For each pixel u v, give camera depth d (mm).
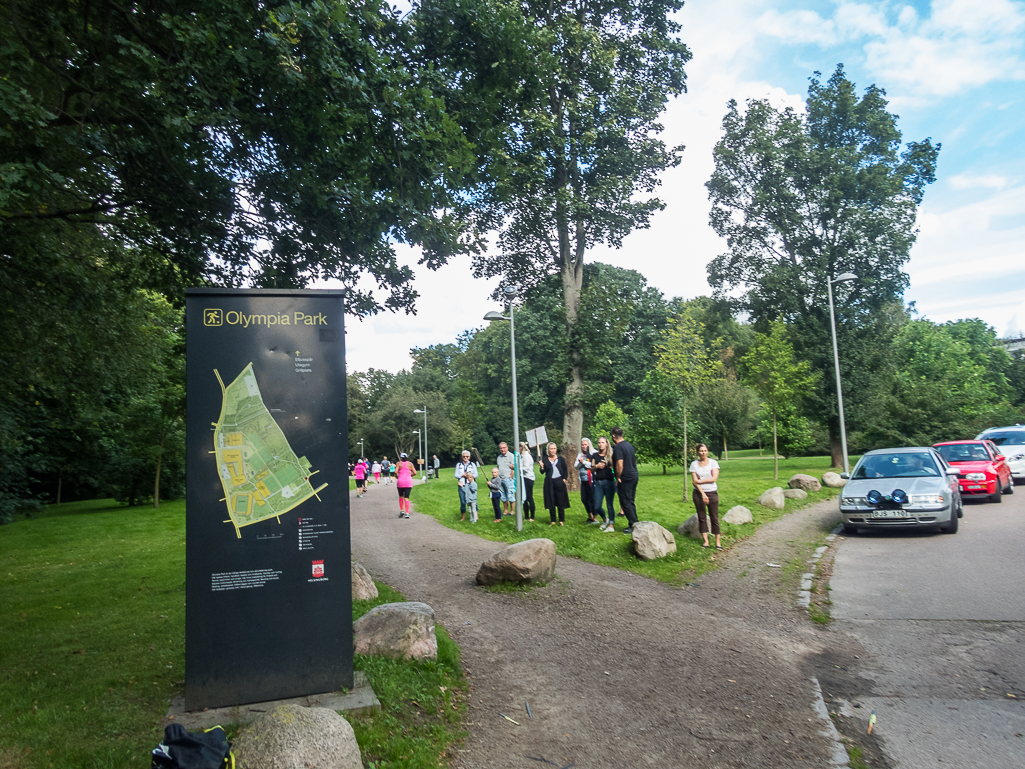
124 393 24188
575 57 21000
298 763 3600
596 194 21875
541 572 9500
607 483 13844
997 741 4520
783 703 5305
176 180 8391
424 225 8656
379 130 8203
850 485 13992
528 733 4832
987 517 15297
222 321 4980
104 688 5426
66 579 11281
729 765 4312
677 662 6336
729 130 35344
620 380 46000
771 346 26344
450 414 74125
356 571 8758
